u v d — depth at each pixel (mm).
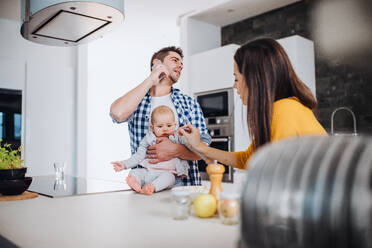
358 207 189
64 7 1427
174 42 5098
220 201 736
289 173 219
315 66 3197
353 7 2941
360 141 219
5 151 1323
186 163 1485
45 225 743
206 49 3951
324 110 3109
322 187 202
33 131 3680
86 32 1801
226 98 3330
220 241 596
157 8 3816
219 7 3496
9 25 3639
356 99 2908
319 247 196
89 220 789
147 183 1358
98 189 1406
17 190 1207
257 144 952
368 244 184
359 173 197
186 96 1683
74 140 3965
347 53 2975
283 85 958
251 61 954
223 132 3350
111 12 1501
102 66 6125
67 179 1914
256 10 3594
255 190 230
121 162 1416
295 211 206
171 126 1483
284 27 3477
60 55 3932
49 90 3805
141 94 1468
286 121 903
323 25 3154
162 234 649
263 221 217
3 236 653
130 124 1619
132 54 5660
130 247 564
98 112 6148
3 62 3539
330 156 214
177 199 788
